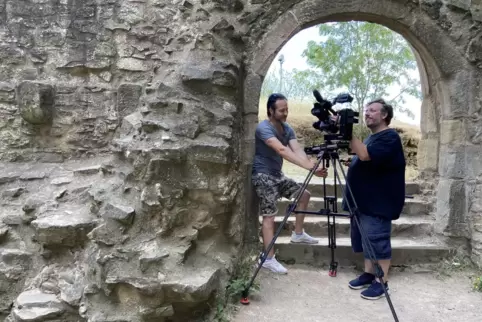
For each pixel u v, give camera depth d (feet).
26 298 8.83
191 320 8.76
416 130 25.67
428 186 14.58
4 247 9.89
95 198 9.16
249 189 11.64
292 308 9.46
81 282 8.76
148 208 8.55
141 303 8.14
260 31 11.79
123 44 11.40
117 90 11.42
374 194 10.15
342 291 10.46
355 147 9.56
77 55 11.45
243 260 10.97
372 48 25.44
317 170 10.18
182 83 9.93
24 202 10.21
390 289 10.75
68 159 11.55
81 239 9.30
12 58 11.39
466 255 12.35
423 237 13.34
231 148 9.73
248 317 8.93
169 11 11.41
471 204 12.42
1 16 11.37
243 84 11.71
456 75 12.46
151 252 8.31
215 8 11.38
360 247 10.77
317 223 13.26
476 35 12.34
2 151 11.34
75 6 11.41
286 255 11.93
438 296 10.44
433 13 12.25
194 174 9.11
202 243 9.41
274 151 11.27
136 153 8.78
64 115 11.48
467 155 12.50
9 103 11.34
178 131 9.13
